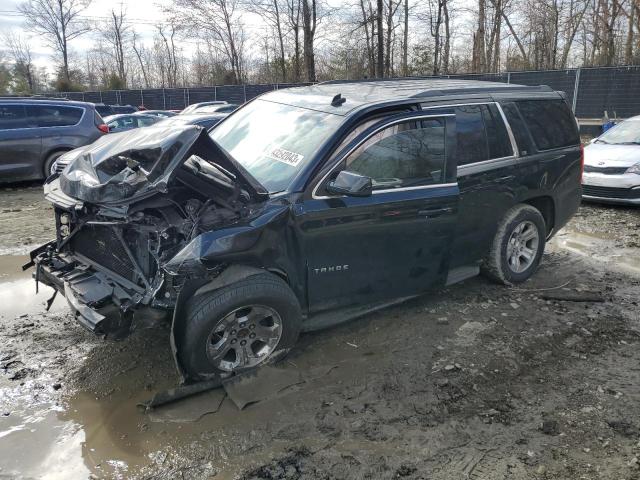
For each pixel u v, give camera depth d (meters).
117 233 3.51
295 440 3.09
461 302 4.99
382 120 4.04
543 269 5.96
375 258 4.07
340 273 3.94
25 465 2.87
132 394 3.51
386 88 4.65
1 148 10.42
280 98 4.83
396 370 3.83
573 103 22.08
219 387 3.54
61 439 3.07
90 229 3.88
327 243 3.79
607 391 3.62
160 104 35.41
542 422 3.29
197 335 3.32
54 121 11.03
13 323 4.47
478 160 4.67
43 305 4.86
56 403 3.40
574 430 3.22
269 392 3.50
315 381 3.67
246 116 4.83
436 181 4.29
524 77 23.00
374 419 3.29
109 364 3.85
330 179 3.76
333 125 3.93
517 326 4.53
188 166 3.46
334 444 3.06
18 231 7.46
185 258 3.17
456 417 3.33
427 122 4.27
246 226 3.41
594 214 8.64
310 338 4.25
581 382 3.74
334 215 3.75
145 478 2.79
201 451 2.99
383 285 4.21
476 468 2.90
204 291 3.36
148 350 4.04
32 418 3.25
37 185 11.46
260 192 3.58
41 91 50.22
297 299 3.75
